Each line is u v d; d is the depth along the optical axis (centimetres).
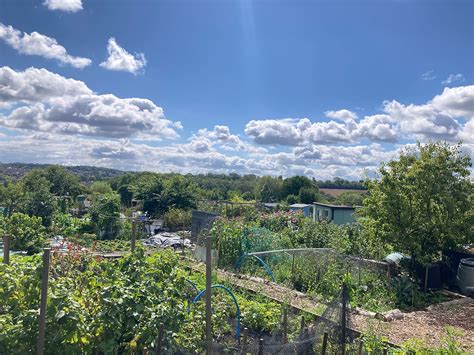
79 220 2591
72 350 445
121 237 2414
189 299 848
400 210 1234
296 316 819
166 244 2030
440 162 1231
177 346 519
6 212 2478
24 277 451
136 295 518
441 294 1189
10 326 437
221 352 584
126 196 5088
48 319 437
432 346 743
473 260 1223
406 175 1243
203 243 1544
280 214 2228
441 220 1204
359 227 1622
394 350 651
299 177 7275
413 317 945
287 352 556
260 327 795
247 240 1505
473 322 917
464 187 1227
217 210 2694
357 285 1152
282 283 1201
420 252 1222
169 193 3416
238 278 1198
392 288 1144
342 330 585
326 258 1234
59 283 496
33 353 435
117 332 490
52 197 2622
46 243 1600
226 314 810
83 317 460
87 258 692
